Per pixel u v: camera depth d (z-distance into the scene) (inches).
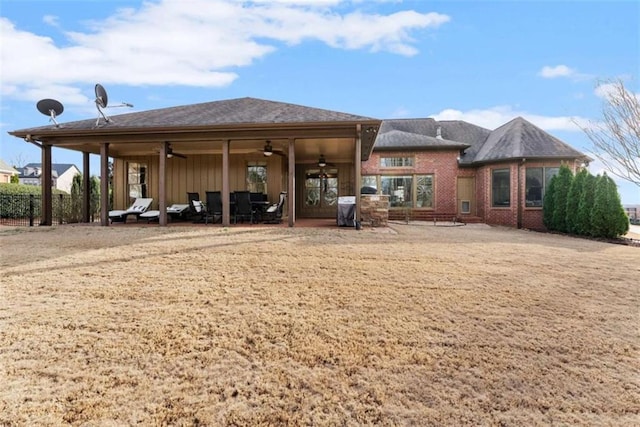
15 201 570.3
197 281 181.8
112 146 471.2
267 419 82.0
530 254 276.1
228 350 112.5
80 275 189.0
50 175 435.5
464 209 706.2
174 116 451.5
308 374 100.4
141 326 127.5
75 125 429.7
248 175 552.4
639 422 82.9
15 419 79.4
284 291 168.7
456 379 99.0
